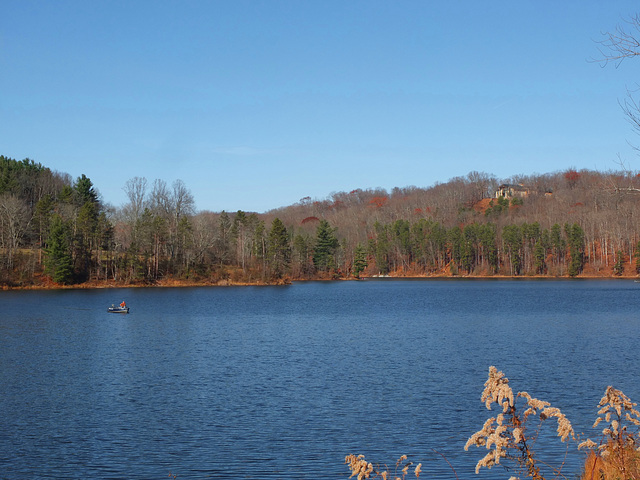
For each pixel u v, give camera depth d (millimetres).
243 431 23000
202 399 27797
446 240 184375
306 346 44562
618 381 30781
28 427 23469
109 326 57688
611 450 11023
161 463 19750
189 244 126875
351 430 23094
